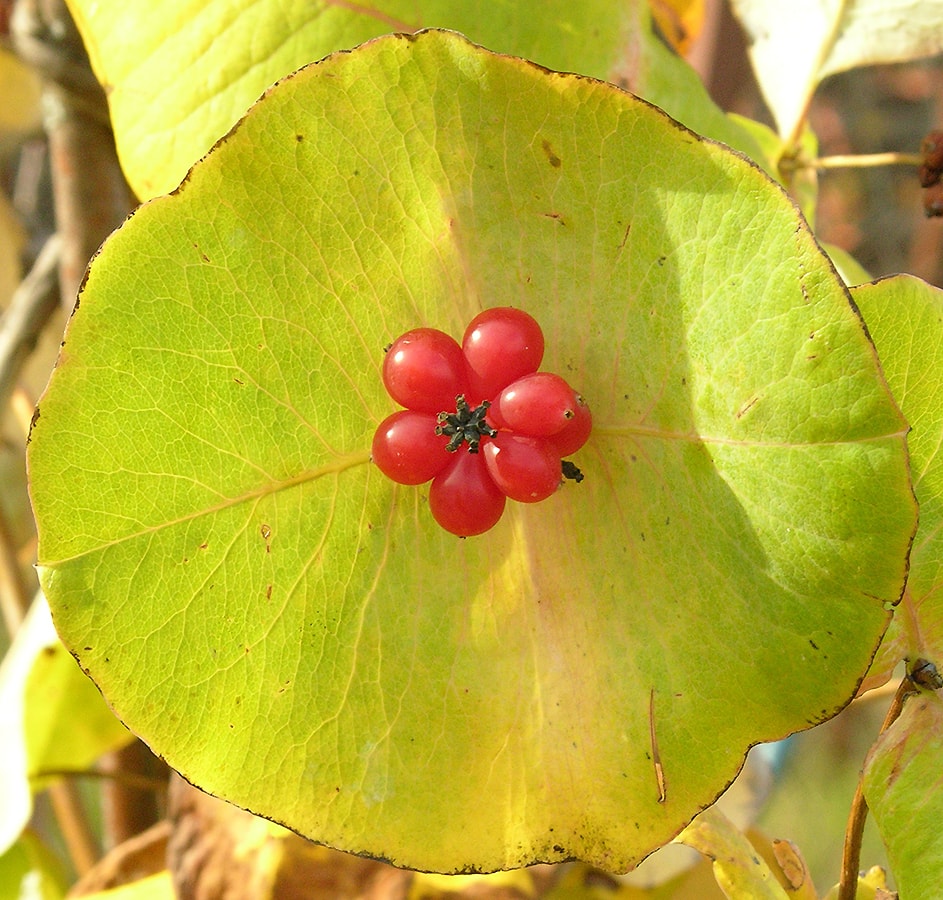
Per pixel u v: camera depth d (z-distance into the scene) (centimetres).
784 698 10
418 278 11
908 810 10
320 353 10
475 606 11
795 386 10
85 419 10
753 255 10
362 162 10
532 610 11
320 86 10
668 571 10
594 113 10
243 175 10
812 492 10
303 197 10
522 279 11
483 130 10
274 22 12
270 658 11
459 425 10
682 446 10
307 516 11
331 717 11
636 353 10
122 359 10
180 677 10
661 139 10
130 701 10
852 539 10
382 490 11
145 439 10
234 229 10
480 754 11
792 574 10
